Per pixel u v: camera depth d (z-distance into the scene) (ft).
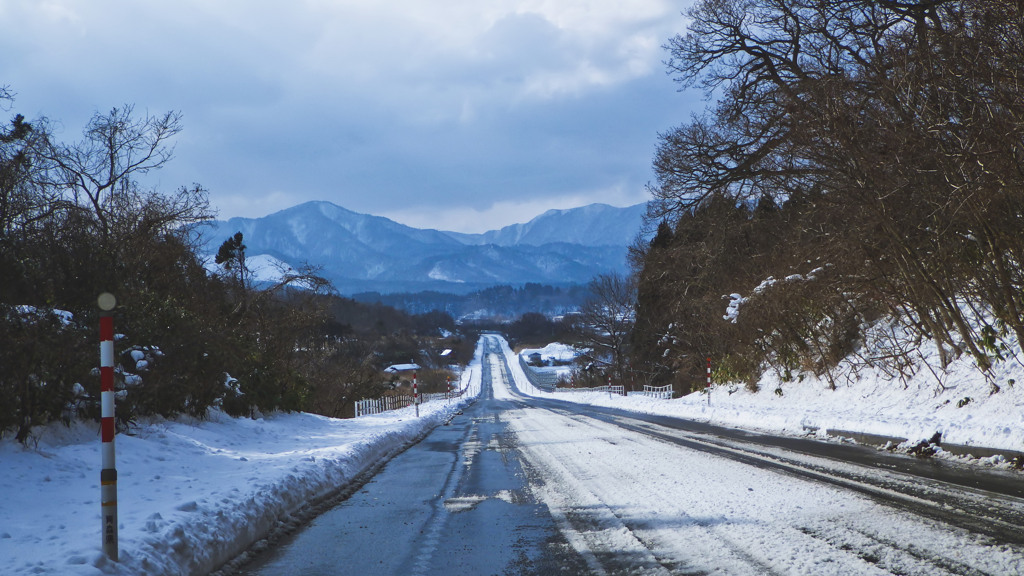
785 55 105.81
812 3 96.07
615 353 269.64
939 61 51.88
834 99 62.39
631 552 20.49
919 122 54.90
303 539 24.75
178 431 46.78
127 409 41.57
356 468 43.57
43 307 35.73
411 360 506.48
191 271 69.51
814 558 18.76
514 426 79.61
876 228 64.75
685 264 127.95
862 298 78.74
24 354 32.19
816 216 79.20
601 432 64.44
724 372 117.39
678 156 112.68
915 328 72.74
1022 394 53.42
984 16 49.03
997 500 25.96
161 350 48.73
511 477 37.40
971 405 56.90
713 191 113.50
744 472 35.04
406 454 53.52
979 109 48.47
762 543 20.59
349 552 22.43
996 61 47.32
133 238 61.82
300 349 119.34
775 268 99.09
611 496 29.78
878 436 50.70
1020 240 53.36
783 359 95.04
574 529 23.97
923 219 60.70
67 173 62.95
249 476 32.83
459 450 54.44
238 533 23.81
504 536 23.49
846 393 78.69
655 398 145.48
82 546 19.47
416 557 21.30
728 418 76.23
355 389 158.20
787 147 78.95
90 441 37.47
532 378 476.95
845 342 83.66
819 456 41.14
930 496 27.07
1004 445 40.45
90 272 42.63
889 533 21.24
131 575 18.01
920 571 17.38
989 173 47.03
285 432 61.72
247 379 66.18
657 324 184.34
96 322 40.91
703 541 21.22
